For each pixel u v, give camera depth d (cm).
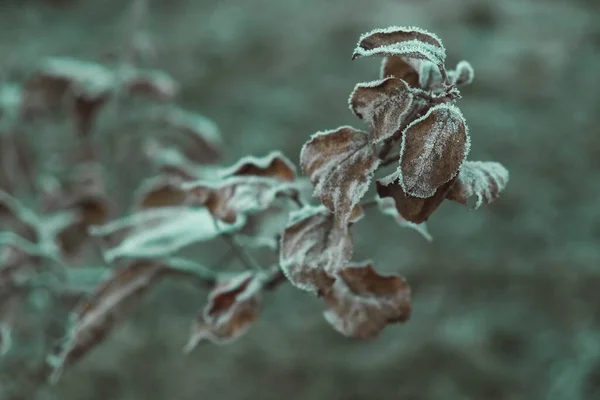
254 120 219
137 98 121
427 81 60
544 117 223
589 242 189
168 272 77
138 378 142
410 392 154
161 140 112
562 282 177
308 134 215
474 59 245
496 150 211
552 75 240
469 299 176
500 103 228
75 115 103
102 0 280
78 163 112
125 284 76
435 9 277
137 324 152
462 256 184
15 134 112
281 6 286
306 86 235
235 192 66
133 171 118
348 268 65
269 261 167
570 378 158
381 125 57
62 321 103
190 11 278
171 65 238
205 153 112
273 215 72
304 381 154
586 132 220
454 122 56
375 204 66
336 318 65
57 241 96
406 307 65
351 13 276
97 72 103
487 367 158
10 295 89
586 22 272
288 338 161
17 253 88
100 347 144
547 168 209
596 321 170
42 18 268
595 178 208
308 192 73
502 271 180
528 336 168
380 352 160
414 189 56
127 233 87
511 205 199
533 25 269
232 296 69
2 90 115
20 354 108
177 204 82
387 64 62
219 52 246
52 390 130
